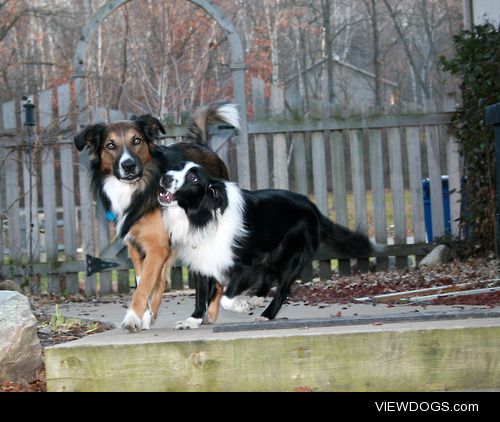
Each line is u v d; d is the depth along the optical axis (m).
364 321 5.36
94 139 7.12
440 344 4.86
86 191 11.17
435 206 11.61
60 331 7.30
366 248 7.86
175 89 24.11
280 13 34.56
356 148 11.52
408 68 45.09
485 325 4.89
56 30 34.16
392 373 4.87
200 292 6.76
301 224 7.23
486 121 8.57
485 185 10.80
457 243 11.17
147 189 6.95
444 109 11.50
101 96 23.20
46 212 11.24
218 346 4.87
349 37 42.38
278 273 7.15
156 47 27.19
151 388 4.88
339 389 4.87
